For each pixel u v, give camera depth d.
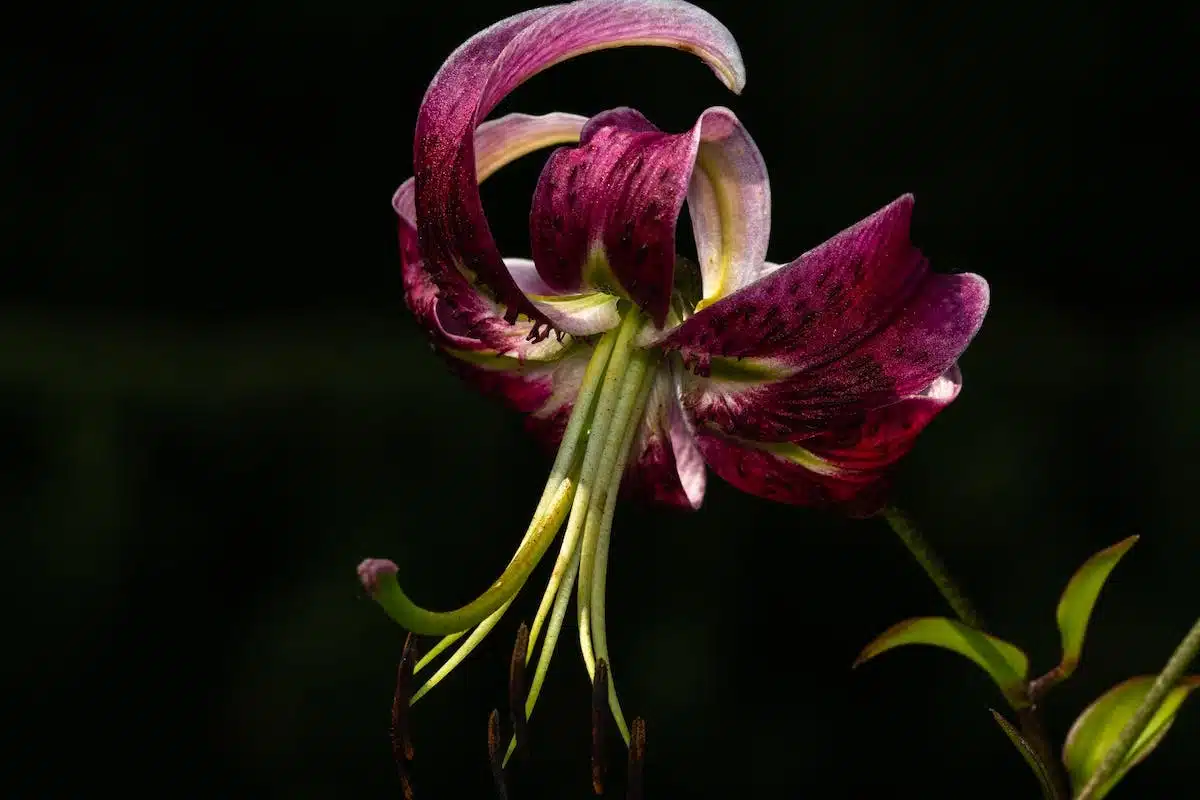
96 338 1.83
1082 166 2.07
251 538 1.50
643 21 0.68
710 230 0.69
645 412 0.71
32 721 1.37
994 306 1.98
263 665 1.40
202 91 2.05
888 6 2.08
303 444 1.57
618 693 1.38
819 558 1.44
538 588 1.40
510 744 0.69
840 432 0.68
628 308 0.70
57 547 1.47
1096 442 1.65
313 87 2.06
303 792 1.31
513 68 0.67
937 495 1.58
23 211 1.98
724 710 1.37
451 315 0.71
